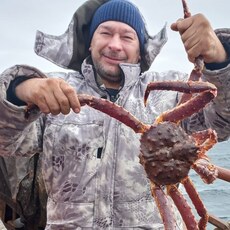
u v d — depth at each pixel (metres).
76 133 0.74
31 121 0.64
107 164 0.73
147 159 0.58
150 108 0.78
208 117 0.74
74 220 0.72
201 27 0.60
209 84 0.54
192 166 0.58
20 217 1.12
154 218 0.74
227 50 0.66
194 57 0.60
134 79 0.78
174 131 0.58
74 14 0.89
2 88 0.62
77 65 0.89
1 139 0.67
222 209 4.60
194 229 0.56
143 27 0.88
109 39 0.81
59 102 0.54
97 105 0.56
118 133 0.74
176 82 0.54
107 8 0.83
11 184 1.05
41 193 1.01
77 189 0.73
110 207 0.72
